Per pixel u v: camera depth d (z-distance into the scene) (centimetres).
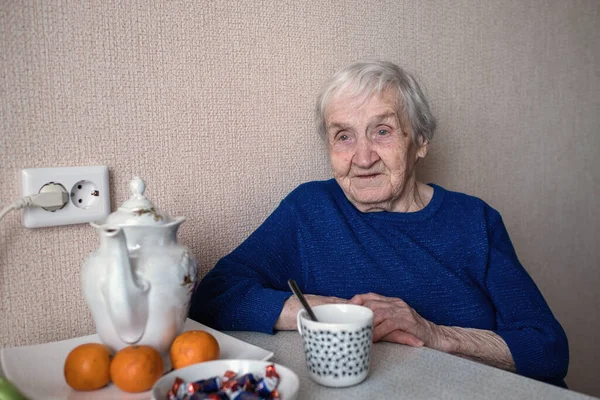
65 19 86
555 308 198
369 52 134
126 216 69
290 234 114
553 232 194
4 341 85
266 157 117
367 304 91
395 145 109
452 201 119
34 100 84
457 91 157
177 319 71
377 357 79
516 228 181
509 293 111
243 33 110
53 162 87
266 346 85
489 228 119
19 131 83
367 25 133
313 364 68
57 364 74
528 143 181
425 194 125
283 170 121
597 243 212
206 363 63
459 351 93
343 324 66
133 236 68
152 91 98
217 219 110
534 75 180
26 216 83
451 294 109
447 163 157
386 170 111
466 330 97
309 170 126
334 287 111
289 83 119
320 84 125
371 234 113
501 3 166
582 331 210
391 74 109
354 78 107
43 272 88
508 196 177
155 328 69
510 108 173
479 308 109
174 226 71
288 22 117
